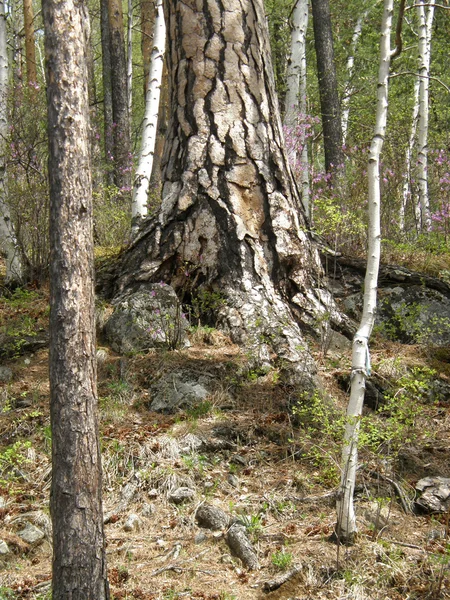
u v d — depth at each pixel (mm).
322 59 12227
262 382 5750
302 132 9344
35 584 4031
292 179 6965
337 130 12016
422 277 7180
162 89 14711
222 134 6645
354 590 3879
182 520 4527
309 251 6809
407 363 6246
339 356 6312
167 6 6914
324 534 4371
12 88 9188
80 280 3318
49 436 5164
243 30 6738
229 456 5090
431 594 3834
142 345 6098
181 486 4785
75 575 3277
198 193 6621
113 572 4082
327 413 4789
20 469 4953
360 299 7094
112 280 7035
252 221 6578
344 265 7367
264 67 6863
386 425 4859
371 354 6406
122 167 13688
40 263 7746
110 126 14852
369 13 18312
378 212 4324
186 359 5875
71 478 3285
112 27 14469
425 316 6902
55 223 3311
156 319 6223
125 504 4664
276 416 5434
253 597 3887
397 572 3994
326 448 5070
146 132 9305
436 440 5340
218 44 6684
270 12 16156
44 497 4738
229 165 6617
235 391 5664
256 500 4707
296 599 3861
